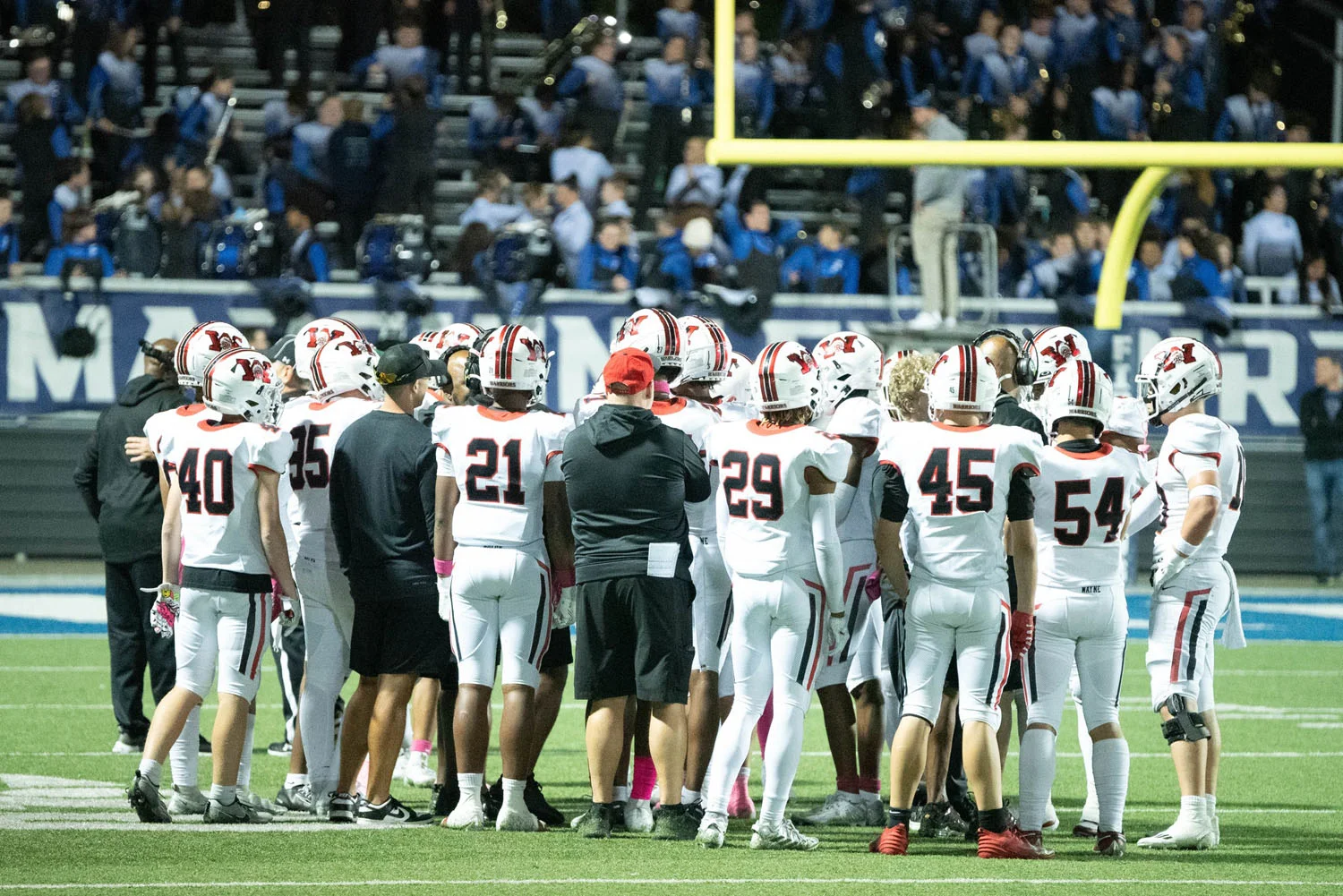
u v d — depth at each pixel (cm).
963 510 2131
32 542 5494
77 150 6056
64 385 5453
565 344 5538
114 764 2852
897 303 5697
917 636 2180
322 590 2448
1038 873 2080
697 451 2284
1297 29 6016
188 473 2319
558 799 2656
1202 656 2328
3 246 5709
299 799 2500
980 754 2161
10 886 1920
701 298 5581
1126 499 2225
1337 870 2133
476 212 5709
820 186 6612
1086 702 2247
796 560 2219
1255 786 2825
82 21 6006
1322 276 5938
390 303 5472
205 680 2348
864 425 2423
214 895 1880
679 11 6175
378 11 6266
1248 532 5834
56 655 4116
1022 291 5847
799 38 5950
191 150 5928
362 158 5747
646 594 2228
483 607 2331
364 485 2345
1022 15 6103
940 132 5800
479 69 6575
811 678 2242
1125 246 5503
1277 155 4788
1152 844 2292
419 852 2159
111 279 5441
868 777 2484
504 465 2297
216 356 2367
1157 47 5909
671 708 2277
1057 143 4781
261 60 6475
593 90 6097
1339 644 4672
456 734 2347
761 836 2222
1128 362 5706
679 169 5719
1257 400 5797
